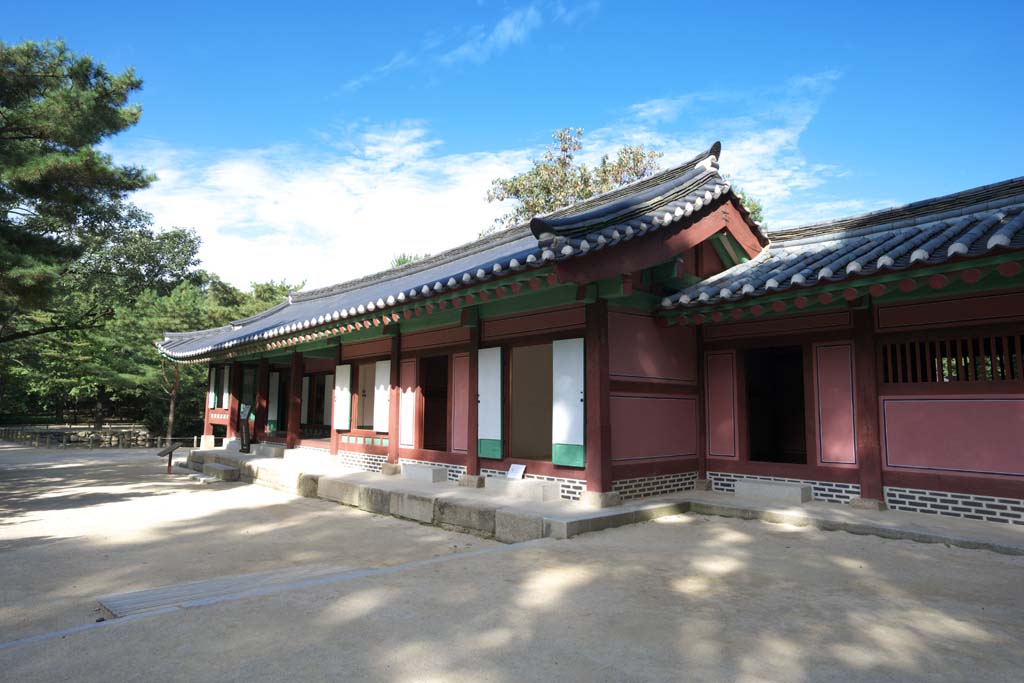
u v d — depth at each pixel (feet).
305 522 31.30
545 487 28.86
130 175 44.27
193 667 11.43
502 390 32.37
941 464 24.36
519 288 26.25
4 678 10.92
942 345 25.53
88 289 101.81
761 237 34.71
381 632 13.37
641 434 29.32
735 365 31.27
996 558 19.49
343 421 45.57
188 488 44.60
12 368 92.84
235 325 73.61
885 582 17.22
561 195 87.35
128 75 43.57
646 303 30.07
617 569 18.71
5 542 26.94
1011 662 11.95
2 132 41.73
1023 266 18.85
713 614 14.70
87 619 16.98
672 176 34.55
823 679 11.25
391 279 58.59
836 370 27.84
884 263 21.12
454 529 28.58
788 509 25.85
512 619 14.30
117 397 102.32
